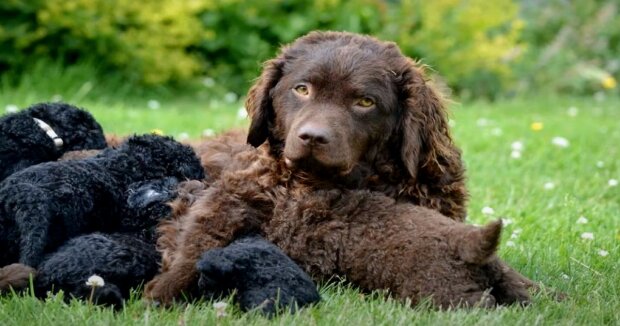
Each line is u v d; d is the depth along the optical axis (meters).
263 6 17.53
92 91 15.86
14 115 6.83
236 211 5.77
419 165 6.21
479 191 9.07
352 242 5.56
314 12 17.44
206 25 17.42
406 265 5.28
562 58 20.50
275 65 6.36
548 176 10.02
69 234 5.65
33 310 4.98
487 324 4.80
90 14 15.98
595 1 22.53
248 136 6.44
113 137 7.88
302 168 5.94
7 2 15.70
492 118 14.95
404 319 4.88
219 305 4.93
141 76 16.66
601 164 10.53
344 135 5.80
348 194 5.85
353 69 5.96
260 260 5.16
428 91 6.25
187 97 17.09
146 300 5.29
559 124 14.11
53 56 16.23
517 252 6.67
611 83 20.05
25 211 5.44
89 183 5.83
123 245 5.57
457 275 5.18
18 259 5.61
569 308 5.29
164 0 16.59
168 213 5.97
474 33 18.50
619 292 5.81
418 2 18.22
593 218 8.02
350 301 5.27
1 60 15.72
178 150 6.31
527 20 22.00
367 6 17.66
